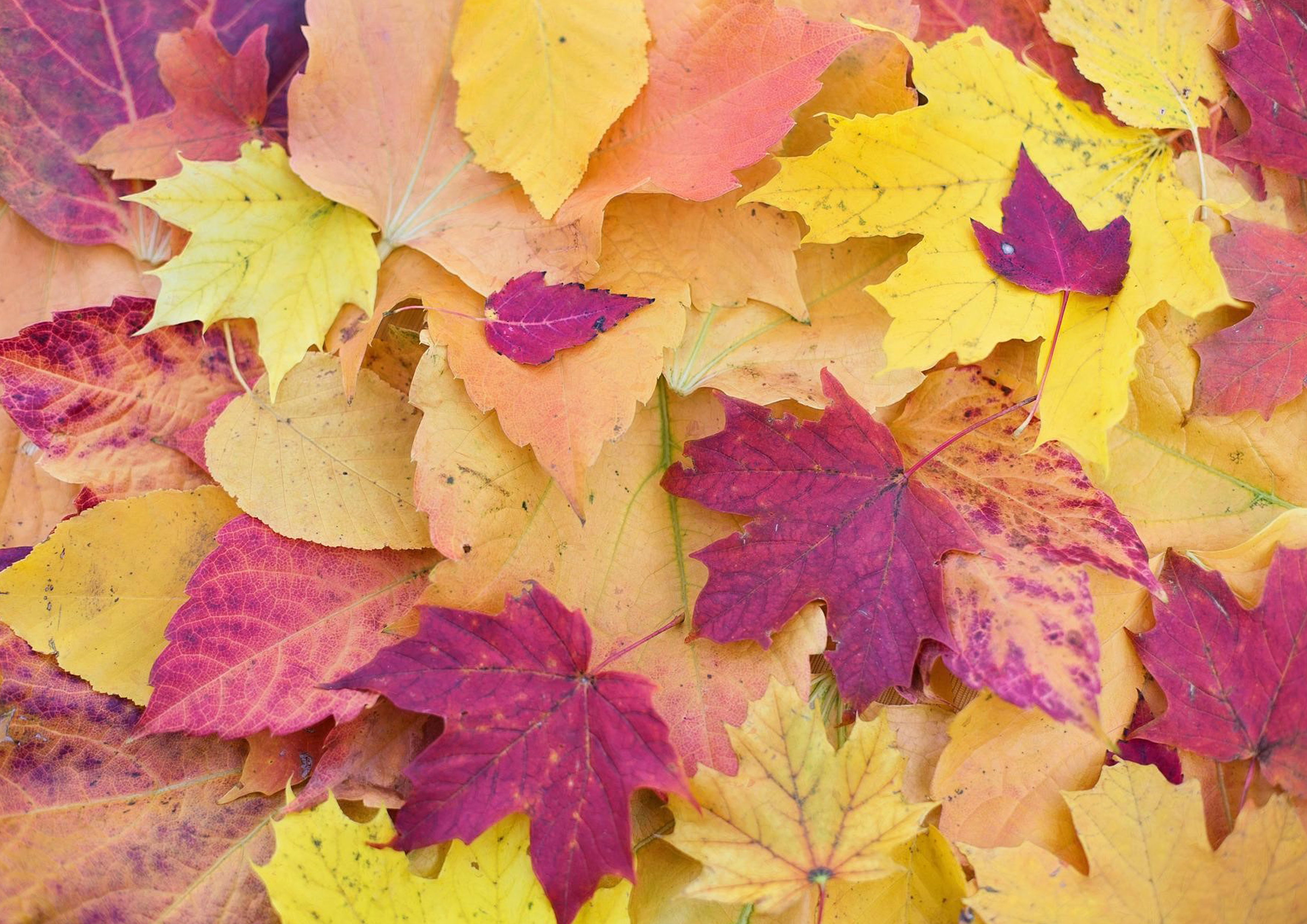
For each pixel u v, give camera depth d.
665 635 0.72
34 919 0.70
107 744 0.71
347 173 0.72
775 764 0.70
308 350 0.72
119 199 0.74
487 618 0.70
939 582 0.71
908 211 0.72
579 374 0.70
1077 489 0.72
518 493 0.71
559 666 0.70
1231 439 0.74
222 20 0.74
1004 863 0.70
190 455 0.72
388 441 0.72
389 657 0.69
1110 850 0.70
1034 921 0.70
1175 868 0.70
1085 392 0.71
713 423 0.73
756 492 0.71
